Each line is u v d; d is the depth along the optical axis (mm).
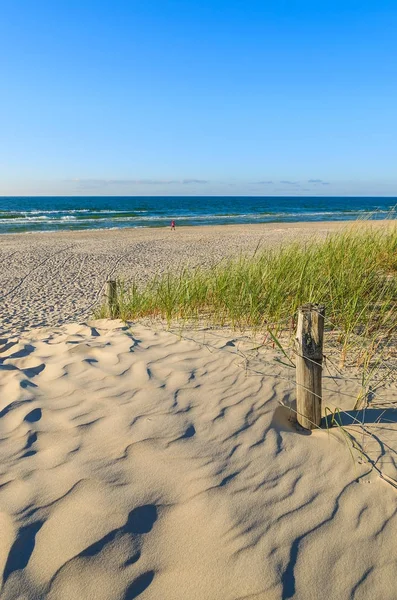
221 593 1870
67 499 2314
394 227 7801
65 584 1897
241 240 23641
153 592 1876
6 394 3490
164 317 5703
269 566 1981
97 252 19703
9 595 1835
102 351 4367
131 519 2197
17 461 2631
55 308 9992
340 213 60438
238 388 3426
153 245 22094
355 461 2594
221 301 5676
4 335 6488
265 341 4352
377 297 5145
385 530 2172
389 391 3305
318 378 2879
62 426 2982
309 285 5188
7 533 2105
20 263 16875
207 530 2148
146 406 3191
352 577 1964
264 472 2531
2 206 84062
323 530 2172
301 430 2953
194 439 2805
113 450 2703
